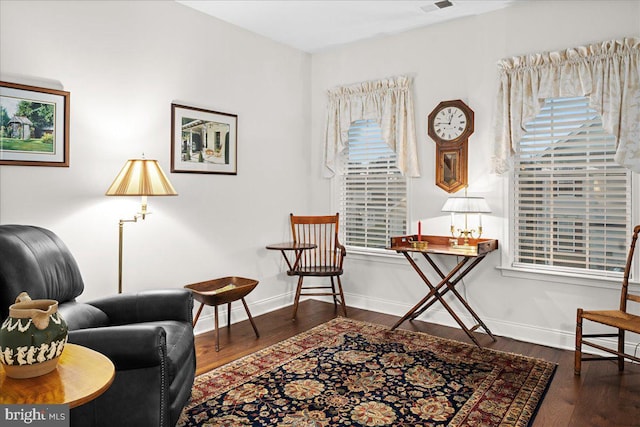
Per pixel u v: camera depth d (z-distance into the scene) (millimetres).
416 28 4133
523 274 3607
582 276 3346
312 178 4945
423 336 3666
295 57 4703
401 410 2412
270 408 2428
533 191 3604
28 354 1376
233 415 2350
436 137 4000
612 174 3293
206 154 3820
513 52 3625
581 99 3369
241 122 4141
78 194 2986
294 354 3238
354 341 3531
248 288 3520
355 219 4664
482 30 3773
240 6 3654
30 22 2719
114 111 3170
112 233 3184
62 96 2865
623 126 3127
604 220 3328
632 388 2699
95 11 3045
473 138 3838
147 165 2951
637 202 3158
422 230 4160
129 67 3256
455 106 3891
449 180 3947
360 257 4574
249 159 4234
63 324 1495
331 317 4242
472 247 3646
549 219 3551
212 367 3000
